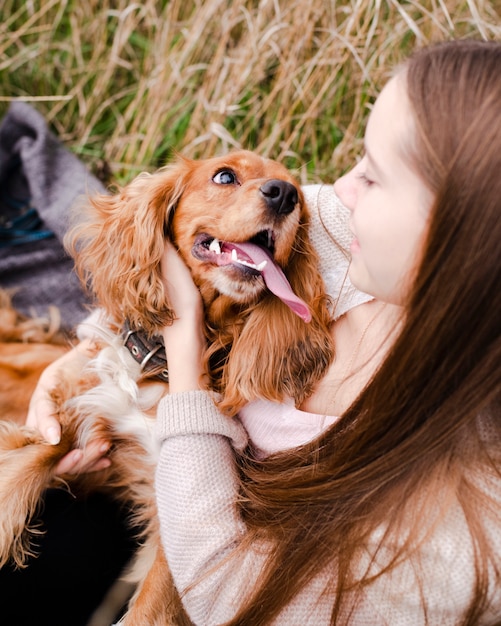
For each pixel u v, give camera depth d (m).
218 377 1.40
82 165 2.24
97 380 1.54
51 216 2.12
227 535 1.16
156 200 1.33
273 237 1.26
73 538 1.59
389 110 1.00
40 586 1.54
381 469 1.05
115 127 2.48
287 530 1.13
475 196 0.88
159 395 1.44
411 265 1.02
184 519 1.17
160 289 1.31
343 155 2.12
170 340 1.31
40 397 1.57
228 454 1.24
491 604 1.06
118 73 2.50
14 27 2.60
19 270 2.13
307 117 2.12
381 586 1.06
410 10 2.09
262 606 1.10
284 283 1.24
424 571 1.03
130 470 1.54
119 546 1.66
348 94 2.15
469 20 1.98
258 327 1.30
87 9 2.46
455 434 1.02
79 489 1.63
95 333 1.53
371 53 2.11
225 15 2.19
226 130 2.19
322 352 1.32
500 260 0.89
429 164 0.94
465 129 0.91
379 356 1.26
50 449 1.48
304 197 1.38
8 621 1.51
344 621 1.09
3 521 1.39
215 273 1.30
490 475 1.04
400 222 1.00
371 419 1.05
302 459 1.22
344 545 1.07
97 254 1.42
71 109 2.51
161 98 2.28
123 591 1.60
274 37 2.16
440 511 1.01
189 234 1.32
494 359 0.94
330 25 2.13
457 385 0.98
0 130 2.30
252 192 1.25
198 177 1.33
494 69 0.91
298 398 1.32
